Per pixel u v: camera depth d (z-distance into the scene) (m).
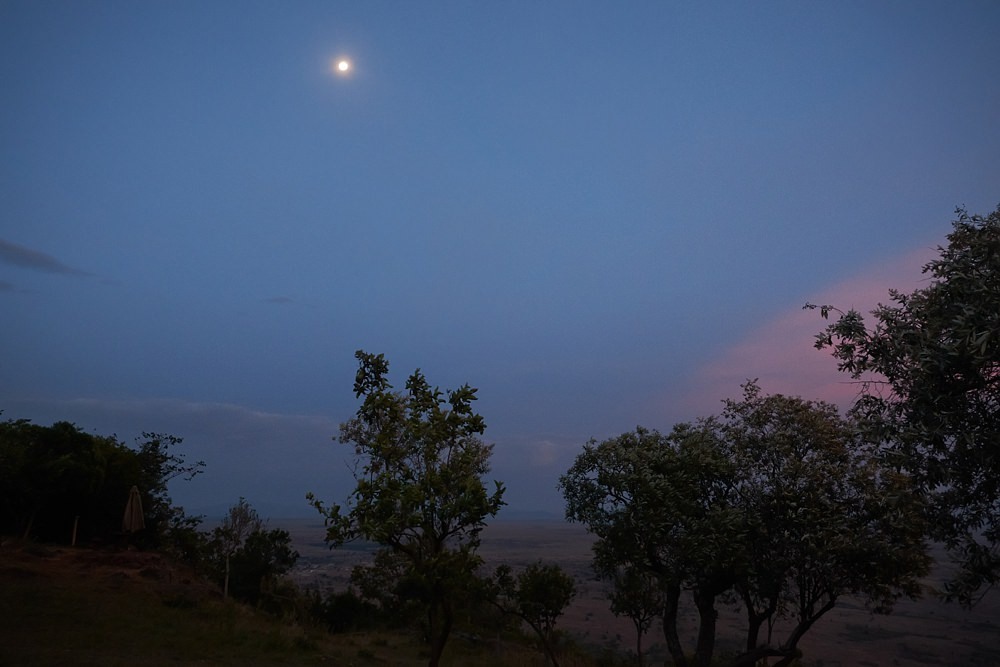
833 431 17.95
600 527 19.78
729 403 19.97
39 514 27.73
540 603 21.72
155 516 31.98
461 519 11.98
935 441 11.01
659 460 19.30
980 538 11.67
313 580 75.69
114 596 20.25
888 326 12.29
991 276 11.04
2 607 17.12
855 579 17.25
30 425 29.09
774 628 54.25
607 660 27.84
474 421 12.67
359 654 20.92
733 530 17.28
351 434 19.94
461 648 27.11
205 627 19.12
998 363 10.69
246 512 32.41
